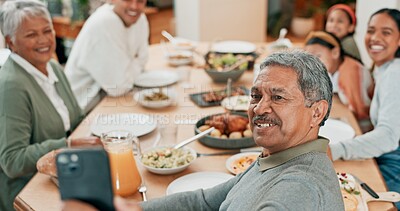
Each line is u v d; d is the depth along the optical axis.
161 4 7.34
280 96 1.10
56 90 2.21
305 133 1.13
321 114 1.13
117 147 1.49
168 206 1.40
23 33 1.97
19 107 1.90
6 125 1.86
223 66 2.62
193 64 2.98
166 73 2.75
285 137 1.12
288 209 0.96
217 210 1.40
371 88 2.46
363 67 2.47
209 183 1.59
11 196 1.97
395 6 3.15
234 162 1.72
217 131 1.89
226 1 5.03
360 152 1.77
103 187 0.79
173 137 1.95
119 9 2.66
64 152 0.79
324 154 1.13
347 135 1.97
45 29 2.03
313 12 6.04
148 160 1.71
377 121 2.11
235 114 1.99
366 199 1.49
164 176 1.67
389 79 2.04
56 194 1.56
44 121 2.03
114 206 0.80
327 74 1.14
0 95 1.90
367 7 3.61
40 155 1.82
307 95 1.10
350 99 2.39
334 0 5.87
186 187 1.57
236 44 3.23
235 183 1.36
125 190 1.52
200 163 1.75
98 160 0.79
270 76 1.12
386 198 1.50
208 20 4.98
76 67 2.72
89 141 1.82
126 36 2.73
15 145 1.86
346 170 1.71
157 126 2.07
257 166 1.23
